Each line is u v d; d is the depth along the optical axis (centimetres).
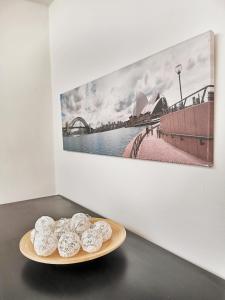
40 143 231
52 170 237
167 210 115
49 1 219
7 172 219
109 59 147
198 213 101
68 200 202
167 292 86
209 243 97
